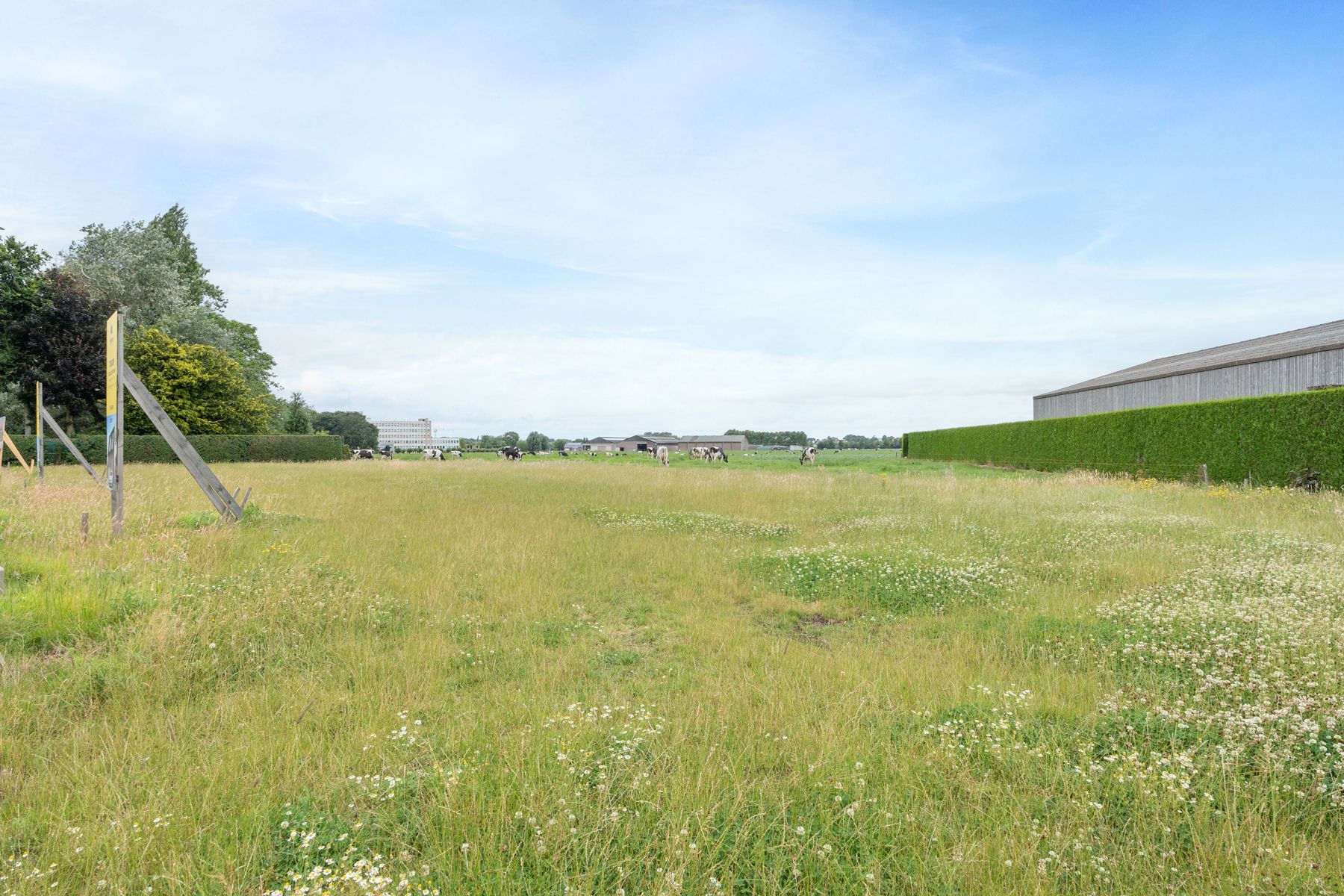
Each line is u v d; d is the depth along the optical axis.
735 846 3.17
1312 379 24.08
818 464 40.28
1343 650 5.48
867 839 3.28
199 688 5.44
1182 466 23.38
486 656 6.24
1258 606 6.61
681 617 7.62
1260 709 4.36
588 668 6.00
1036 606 7.58
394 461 42.38
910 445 58.81
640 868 3.07
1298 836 3.36
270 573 8.22
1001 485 20.95
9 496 14.33
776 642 6.65
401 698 5.23
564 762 3.89
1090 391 40.91
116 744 4.42
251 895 2.99
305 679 5.61
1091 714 4.66
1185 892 3.00
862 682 5.37
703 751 4.13
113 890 2.98
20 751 4.35
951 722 4.51
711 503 17.03
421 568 9.36
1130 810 3.54
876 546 10.65
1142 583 8.22
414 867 3.13
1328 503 14.41
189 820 3.48
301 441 43.88
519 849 3.20
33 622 6.25
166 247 43.62
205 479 12.07
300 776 4.02
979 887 3.00
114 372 9.99
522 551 10.48
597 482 22.67
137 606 6.84
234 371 44.38
